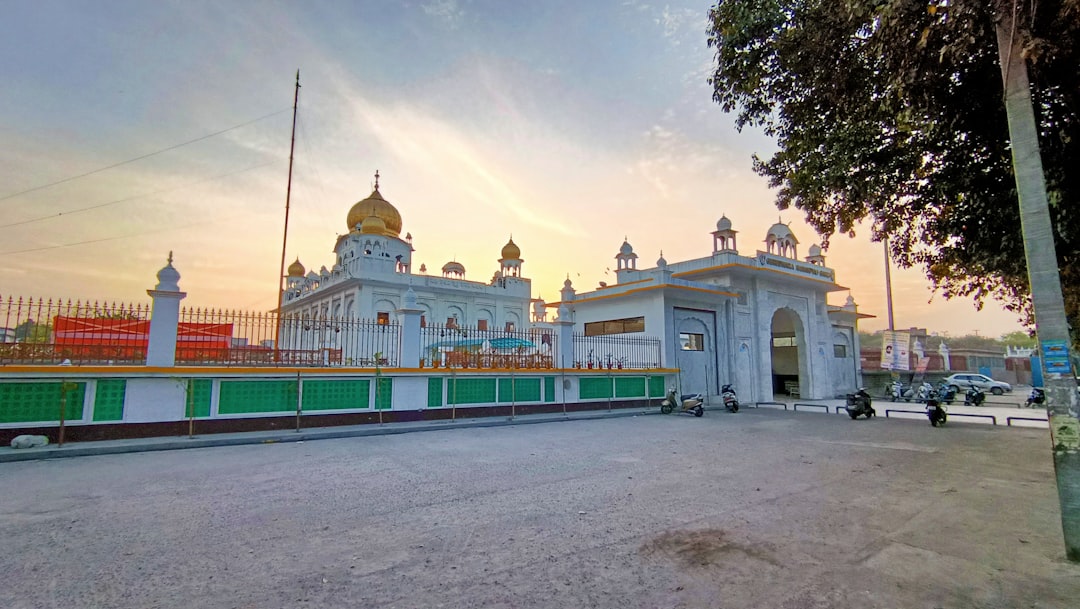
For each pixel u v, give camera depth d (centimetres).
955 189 676
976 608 310
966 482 652
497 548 405
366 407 1225
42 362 926
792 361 2847
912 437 1104
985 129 609
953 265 790
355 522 472
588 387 1672
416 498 560
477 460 800
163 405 994
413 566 368
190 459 813
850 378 2898
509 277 3444
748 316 2280
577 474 691
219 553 392
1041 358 420
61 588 329
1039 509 527
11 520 475
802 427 1305
